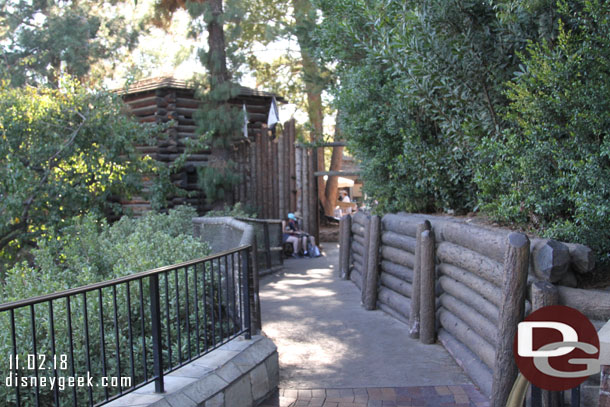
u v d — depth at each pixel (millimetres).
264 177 15812
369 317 7738
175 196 15047
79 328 5039
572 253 3994
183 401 3928
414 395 4875
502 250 4777
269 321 7594
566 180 4570
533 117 4949
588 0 4402
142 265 5988
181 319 5918
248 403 4598
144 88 15031
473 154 6570
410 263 7277
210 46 14742
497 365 4180
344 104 9320
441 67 6172
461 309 5758
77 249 7625
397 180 8852
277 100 17234
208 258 4668
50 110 10758
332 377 5375
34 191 10258
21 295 5395
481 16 6184
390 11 6926
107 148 11406
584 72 4660
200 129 14625
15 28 18016
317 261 13945
